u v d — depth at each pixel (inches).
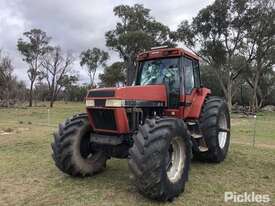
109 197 195.3
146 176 179.8
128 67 259.6
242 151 349.4
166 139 186.4
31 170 257.1
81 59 2292.1
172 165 203.0
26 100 2453.2
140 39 1311.5
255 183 227.8
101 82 1640.0
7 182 225.8
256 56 1272.1
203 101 279.7
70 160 223.3
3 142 400.8
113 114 203.5
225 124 302.7
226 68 1284.4
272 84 1975.9
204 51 1242.0
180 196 199.8
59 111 1339.8
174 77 256.7
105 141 216.5
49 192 204.7
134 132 211.0
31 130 546.6
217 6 1171.3
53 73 2181.3
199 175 247.1
